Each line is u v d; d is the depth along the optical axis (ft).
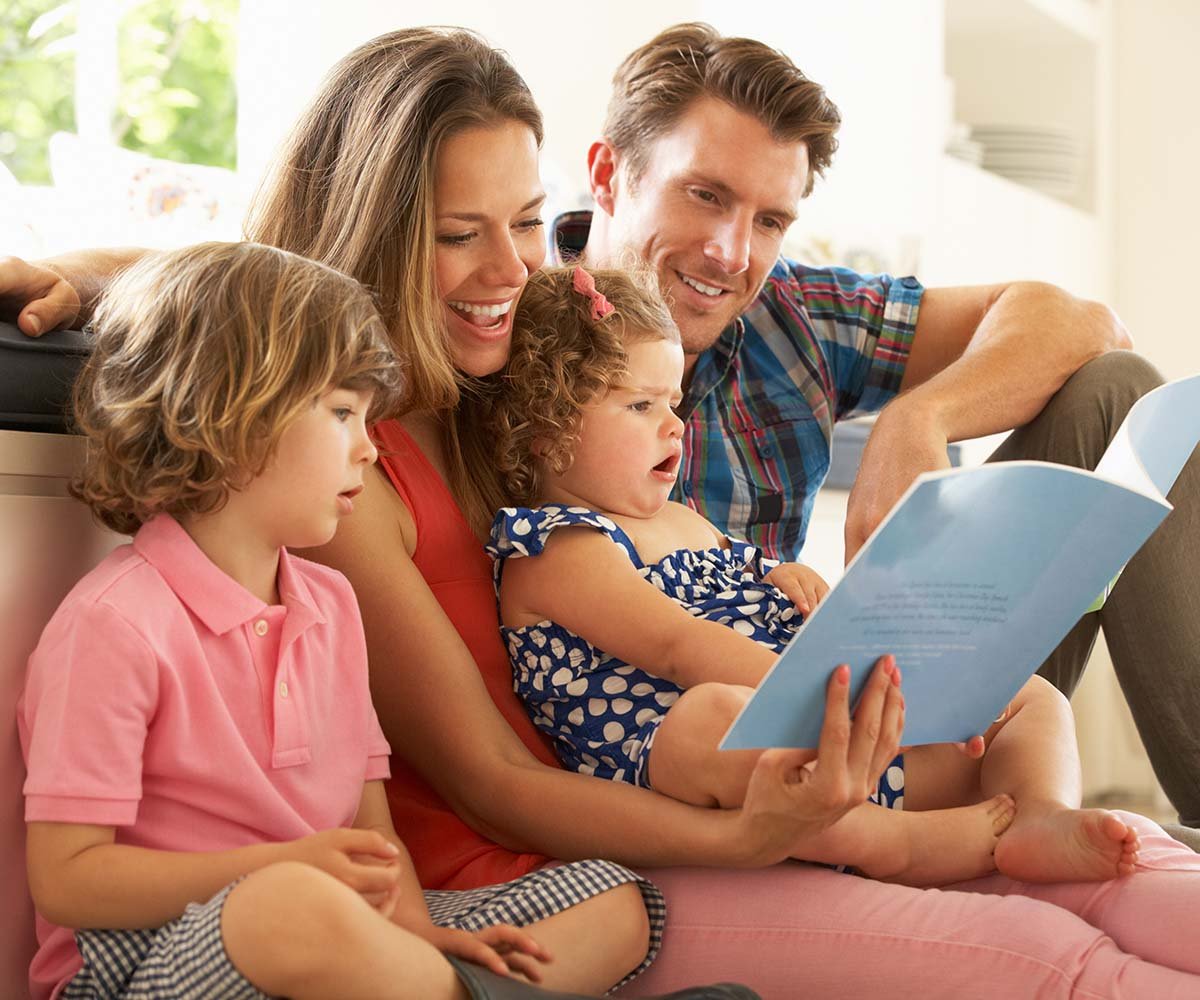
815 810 3.38
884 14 10.80
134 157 6.93
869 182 10.64
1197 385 3.87
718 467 5.96
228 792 3.28
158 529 3.38
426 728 4.02
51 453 3.55
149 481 3.30
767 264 5.89
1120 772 12.03
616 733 4.17
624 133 6.08
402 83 4.28
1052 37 13.69
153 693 3.18
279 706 3.42
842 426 9.47
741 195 5.69
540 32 9.03
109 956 3.08
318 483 3.42
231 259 3.47
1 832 3.32
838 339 6.49
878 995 3.55
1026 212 12.51
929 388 5.90
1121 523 3.42
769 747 3.29
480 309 4.41
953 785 4.35
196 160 8.36
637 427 4.50
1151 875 3.76
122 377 3.37
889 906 3.64
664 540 4.57
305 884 2.75
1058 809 3.96
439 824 4.13
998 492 3.11
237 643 3.39
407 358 4.21
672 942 3.76
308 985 2.73
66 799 3.04
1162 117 13.97
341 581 3.83
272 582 3.55
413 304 4.21
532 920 3.44
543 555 4.30
